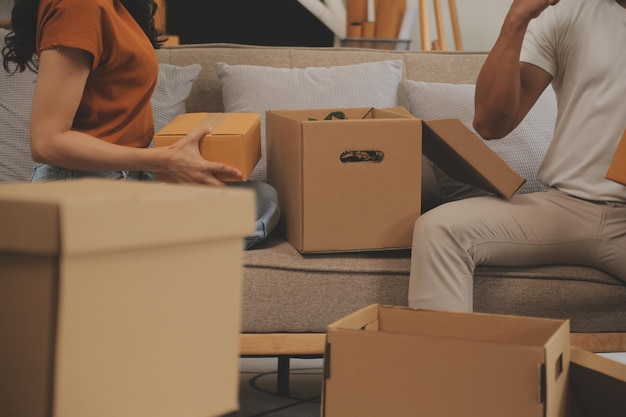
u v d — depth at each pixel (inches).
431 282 76.7
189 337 37.6
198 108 105.1
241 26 183.5
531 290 81.6
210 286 38.2
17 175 93.5
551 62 86.3
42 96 70.3
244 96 100.7
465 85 105.1
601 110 82.6
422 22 153.3
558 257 82.0
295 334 80.6
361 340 55.7
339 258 81.8
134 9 80.0
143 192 36.6
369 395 55.6
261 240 83.7
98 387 34.5
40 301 33.6
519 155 98.4
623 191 81.2
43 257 33.3
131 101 75.7
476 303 81.5
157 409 36.7
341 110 94.0
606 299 82.3
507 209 80.5
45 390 33.6
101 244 33.3
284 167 85.7
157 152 73.6
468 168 82.3
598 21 83.9
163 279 36.2
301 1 156.6
